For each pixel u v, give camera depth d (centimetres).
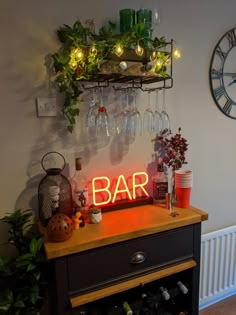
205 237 185
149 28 134
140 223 130
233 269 204
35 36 128
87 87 140
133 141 158
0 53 123
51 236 112
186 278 150
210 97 179
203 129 181
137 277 128
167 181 158
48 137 137
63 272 111
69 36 123
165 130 160
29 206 138
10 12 122
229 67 181
